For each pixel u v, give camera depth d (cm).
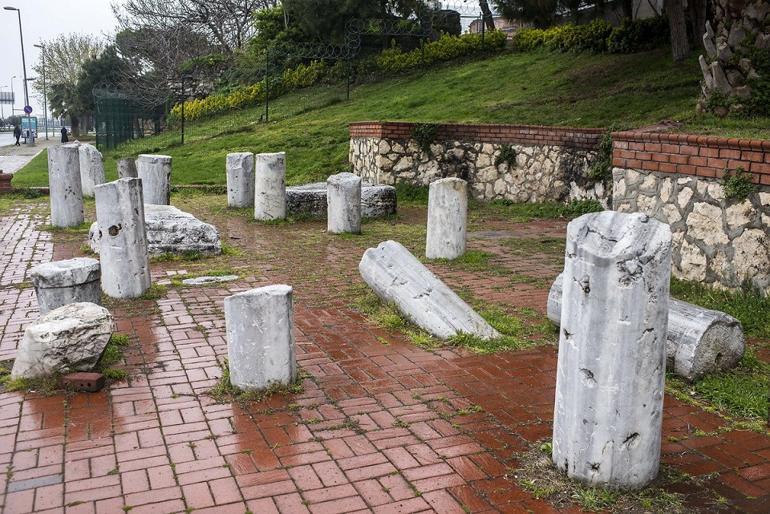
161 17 3869
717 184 686
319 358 547
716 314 496
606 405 346
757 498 350
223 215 1316
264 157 1213
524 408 456
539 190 1355
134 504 347
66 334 492
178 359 548
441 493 356
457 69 2325
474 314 607
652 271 337
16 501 351
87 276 606
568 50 2103
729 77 880
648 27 1862
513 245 1010
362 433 421
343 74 2667
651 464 359
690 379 486
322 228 1176
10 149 3984
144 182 1317
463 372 517
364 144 1588
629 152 807
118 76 4275
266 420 440
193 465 385
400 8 2595
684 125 856
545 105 1590
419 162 1504
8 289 771
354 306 688
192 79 3394
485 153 1444
